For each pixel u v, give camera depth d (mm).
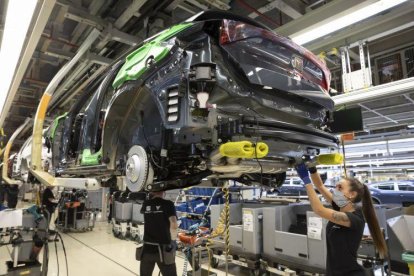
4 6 4000
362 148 8438
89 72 6645
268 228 4426
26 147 7137
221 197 7180
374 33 4184
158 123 2297
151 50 2064
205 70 1675
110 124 2643
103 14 4828
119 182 2627
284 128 1779
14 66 3918
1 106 6461
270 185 2518
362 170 9188
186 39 1870
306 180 2154
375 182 9586
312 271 3832
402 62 5367
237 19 1979
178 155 2156
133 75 2146
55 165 4793
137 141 2512
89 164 3086
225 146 1557
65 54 5770
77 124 4020
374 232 2500
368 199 2486
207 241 3713
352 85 4395
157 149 2240
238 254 4707
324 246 3740
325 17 2928
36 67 7441
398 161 8148
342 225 2330
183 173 2223
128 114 2652
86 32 5312
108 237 8031
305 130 1868
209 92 1697
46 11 2742
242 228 4660
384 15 3773
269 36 1938
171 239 3432
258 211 4578
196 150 1816
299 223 4660
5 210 3666
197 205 7199
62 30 5734
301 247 3971
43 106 3703
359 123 3875
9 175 9367
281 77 1905
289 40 2041
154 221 3451
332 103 2199
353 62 5922
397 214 4414
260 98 1882
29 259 3844
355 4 2684
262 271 4453
